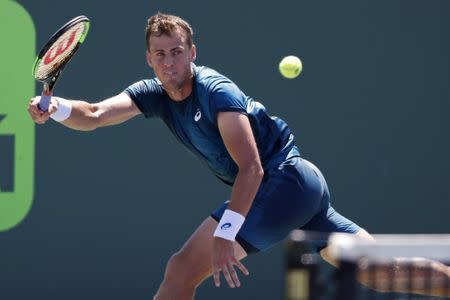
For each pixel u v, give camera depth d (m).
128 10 21.92
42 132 21.84
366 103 22.30
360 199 22.27
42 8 21.86
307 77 22.16
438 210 22.44
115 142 21.91
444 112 22.48
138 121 21.92
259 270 22.05
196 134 15.30
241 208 14.23
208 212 22.02
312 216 16.11
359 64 22.27
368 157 22.31
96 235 21.88
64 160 21.86
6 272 21.73
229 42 22.05
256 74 22.06
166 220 21.95
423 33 22.42
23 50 21.81
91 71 21.88
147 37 14.95
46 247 21.80
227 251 14.27
